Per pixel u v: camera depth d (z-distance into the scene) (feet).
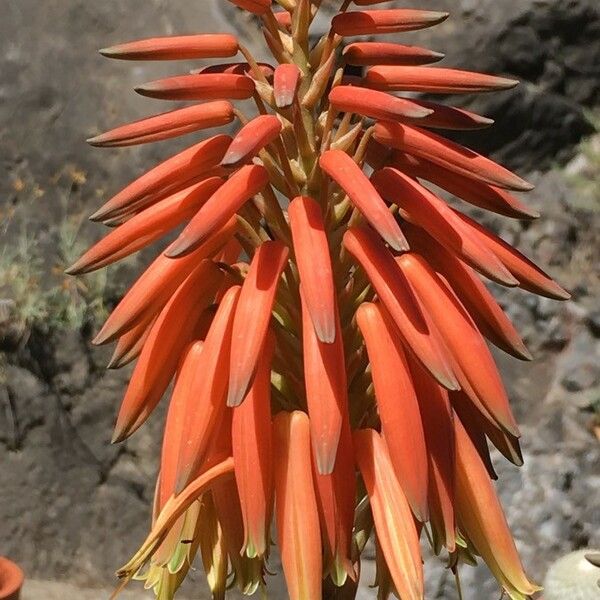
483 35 3.04
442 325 1.59
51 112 3.02
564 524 2.72
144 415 1.63
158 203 1.63
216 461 1.61
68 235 2.95
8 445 2.87
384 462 1.59
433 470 1.59
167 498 1.60
